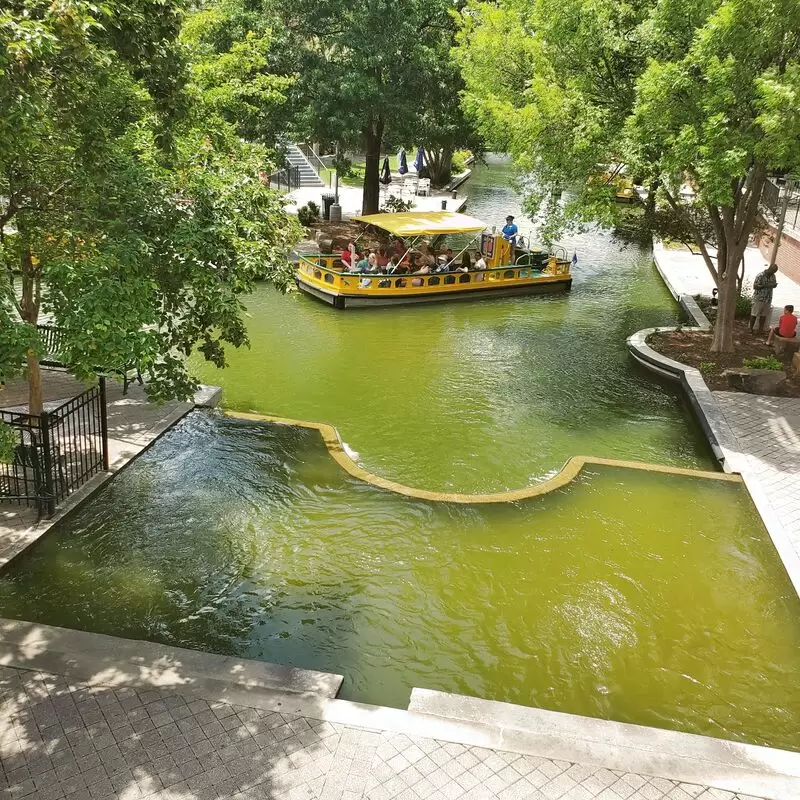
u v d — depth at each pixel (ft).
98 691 21.03
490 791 18.42
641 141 45.57
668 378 52.03
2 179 26.05
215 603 26.45
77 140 26.43
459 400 47.37
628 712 22.57
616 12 51.16
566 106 51.26
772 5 39.34
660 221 56.18
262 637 24.90
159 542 29.81
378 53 78.84
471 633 25.64
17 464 30.12
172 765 18.75
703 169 40.55
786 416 43.91
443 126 86.02
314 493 34.35
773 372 47.21
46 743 19.27
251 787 18.21
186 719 20.18
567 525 32.73
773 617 27.22
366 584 27.96
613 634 25.95
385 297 66.74
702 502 35.06
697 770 19.35
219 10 65.77
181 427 40.06
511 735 20.18
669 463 39.93
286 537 30.73
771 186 74.59
